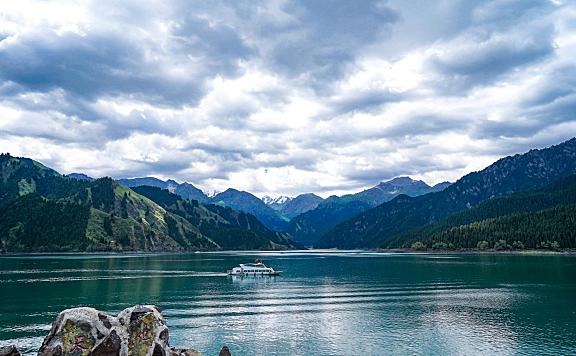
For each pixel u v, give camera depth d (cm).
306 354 7069
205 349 7331
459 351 7131
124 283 15975
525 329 8488
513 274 18750
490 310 10406
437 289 14225
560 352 7006
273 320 9506
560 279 16562
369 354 7038
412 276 18800
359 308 10881
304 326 8925
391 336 8075
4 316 9581
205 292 13888
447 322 9162
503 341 7650
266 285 16000
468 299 12031
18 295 12625
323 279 18162
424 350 7206
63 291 13550
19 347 7212
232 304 11538
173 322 9312
